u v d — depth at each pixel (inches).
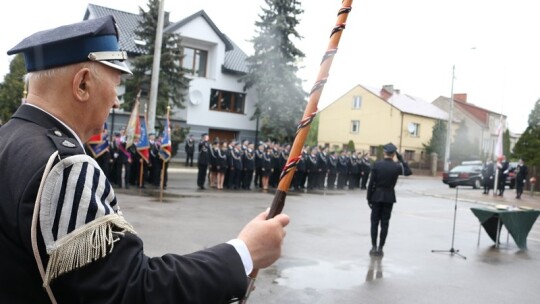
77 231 44.9
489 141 2092.8
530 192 1078.4
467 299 229.5
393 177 310.5
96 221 45.9
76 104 53.7
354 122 1742.1
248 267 52.2
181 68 942.4
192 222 369.7
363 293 226.8
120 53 55.9
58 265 44.5
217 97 1171.3
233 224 373.7
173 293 46.6
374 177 312.8
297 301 206.8
